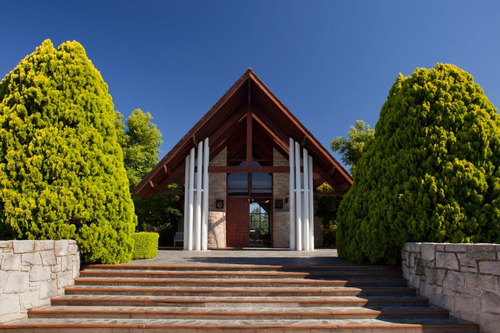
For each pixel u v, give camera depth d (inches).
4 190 244.4
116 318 212.4
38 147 261.7
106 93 325.7
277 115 528.4
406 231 270.8
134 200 793.6
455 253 210.7
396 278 278.7
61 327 193.8
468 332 190.1
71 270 261.4
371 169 316.8
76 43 305.7
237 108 568.1
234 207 679.7
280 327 194.4
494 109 278.2
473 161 258.2
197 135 517.0
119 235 301.0
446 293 217.8
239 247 654.5
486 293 185.5
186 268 288.7
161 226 899.4
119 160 318.3
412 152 277.1
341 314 213.6
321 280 267.0
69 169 270.4
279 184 666.2
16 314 202.7
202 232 515.8
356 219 324.2
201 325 194.7
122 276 274.7
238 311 215.3
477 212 247.6
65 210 263.3
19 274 205.9
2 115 264.7
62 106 279.6
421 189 263.7
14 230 247.6
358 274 279.0
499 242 243.6
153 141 877.2
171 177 561.9
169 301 232.1
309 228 528.7
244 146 716.0
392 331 194.4
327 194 571.2
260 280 265.0
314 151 528.7
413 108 286.0
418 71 298.8
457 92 277.9
